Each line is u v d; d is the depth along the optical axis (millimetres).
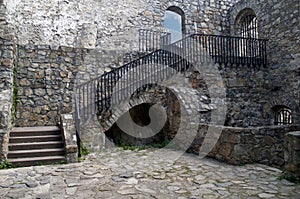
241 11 10984
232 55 9148
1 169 4934
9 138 5777
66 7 10094
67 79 8086
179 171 4656
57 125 7391
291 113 8312
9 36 6797
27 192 3602
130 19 10758
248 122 8734
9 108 6039
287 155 4113
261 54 9219
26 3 9523
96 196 3428
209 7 11641
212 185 3820
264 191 3506
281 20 8719
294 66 8188
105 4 10547
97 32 10258
